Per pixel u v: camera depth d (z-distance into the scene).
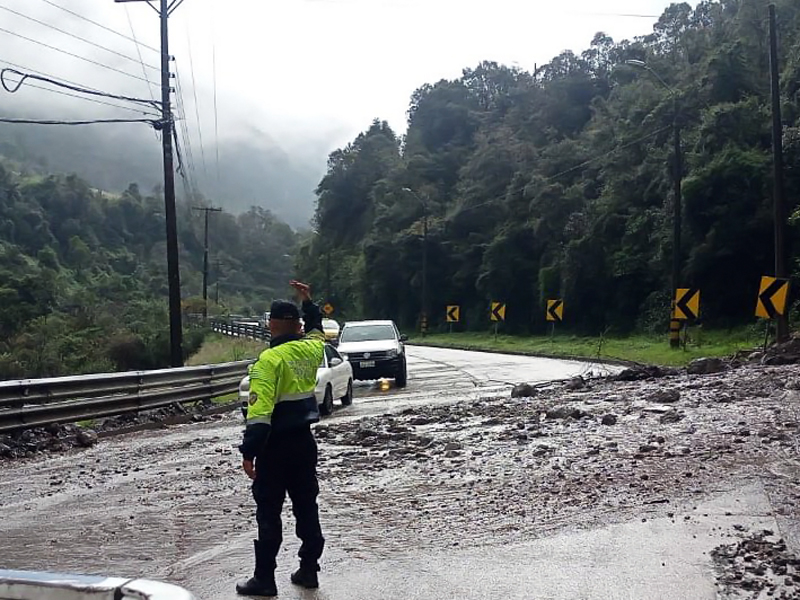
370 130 125.06
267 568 5.98
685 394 16.91
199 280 139.75
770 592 5.73
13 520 8.56
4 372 52.34
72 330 64.56
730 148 46.06
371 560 6.82
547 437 12.47
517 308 71.50
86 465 12.00
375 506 8.70
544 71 94.69
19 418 13.65
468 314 79.19
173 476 10.82
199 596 6.00
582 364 33.69
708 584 5.96
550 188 67.19
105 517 8.59
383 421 15.12
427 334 76.19
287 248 172.38
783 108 46.62
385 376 24.33
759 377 18.67
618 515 7.97
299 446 6.07
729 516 7.76
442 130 107.94
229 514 8.59
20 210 129.62
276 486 6.05
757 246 45.69
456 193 92.12
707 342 39.66
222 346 52.62
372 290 91.81
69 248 126.19
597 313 60.09
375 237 93.69
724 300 47.34
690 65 61.38
